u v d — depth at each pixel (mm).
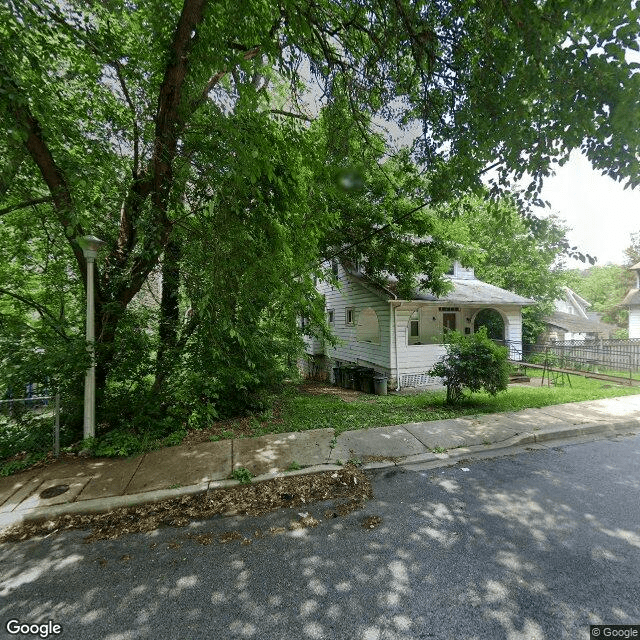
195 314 6320
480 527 3018
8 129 3545
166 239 5422
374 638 1960
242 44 4777
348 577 2439
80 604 2242
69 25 4316
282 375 7590
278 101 7660
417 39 3938
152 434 5262
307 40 4340
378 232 9539
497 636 1951
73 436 5078
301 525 3125
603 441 5289
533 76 3297
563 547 2723
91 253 4930
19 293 6375
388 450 4824
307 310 7820
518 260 17781
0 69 3260
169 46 4488
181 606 2211
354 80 4891
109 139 5492
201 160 5027
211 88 5465
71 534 3057
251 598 2268
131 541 2932
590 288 36062
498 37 3467
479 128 4031
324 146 6000
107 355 5344
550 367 11367
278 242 5227
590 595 2232
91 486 3844
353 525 3104
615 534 2883
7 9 3490
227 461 4477
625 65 2828
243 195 4863
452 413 6586
